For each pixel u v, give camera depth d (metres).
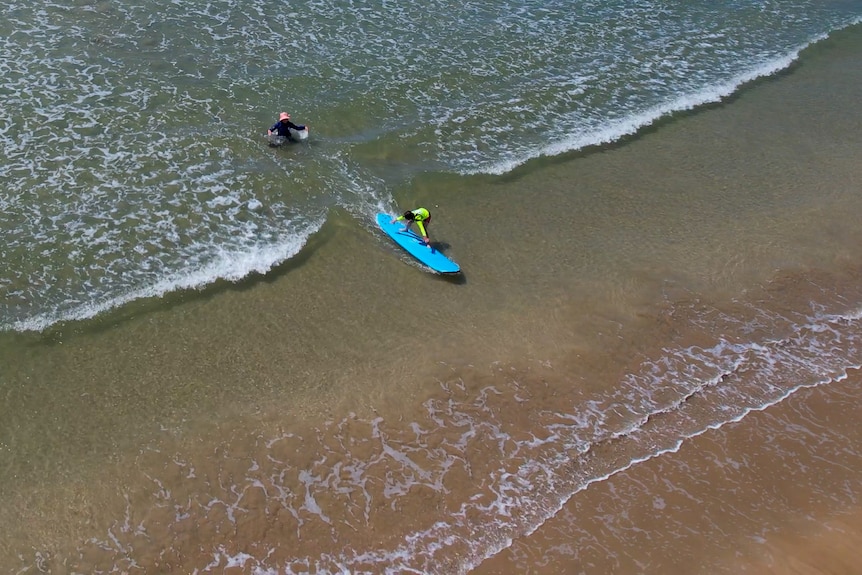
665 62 25.14
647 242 17.22
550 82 23.11
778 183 19.64
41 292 14.18
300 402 12.67
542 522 11.13
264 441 11.96
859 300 15.98
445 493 11.44
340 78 21.86
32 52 20.88
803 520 11.33
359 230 16.69
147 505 10.92
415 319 14.62
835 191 19.44
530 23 26.52
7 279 14.32
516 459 12.07
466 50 24.23
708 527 11.16
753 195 19.11
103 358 13.12
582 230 17.44
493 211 17.81
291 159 18.44
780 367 14.22
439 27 25.41
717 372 14.01
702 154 20.70
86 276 14.62
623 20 27.67
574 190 18.81
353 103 20.81
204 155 18.11
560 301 15.34
